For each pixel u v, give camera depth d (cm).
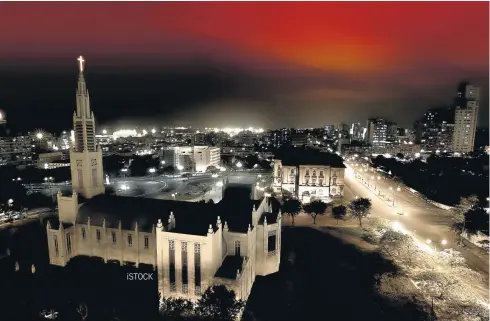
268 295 8256
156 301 7756
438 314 7419
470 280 8850
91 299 7850
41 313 7338
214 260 7350
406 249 10044
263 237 8850
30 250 10600
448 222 13988
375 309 7819
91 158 10281
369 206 13562
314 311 7744
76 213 9694
